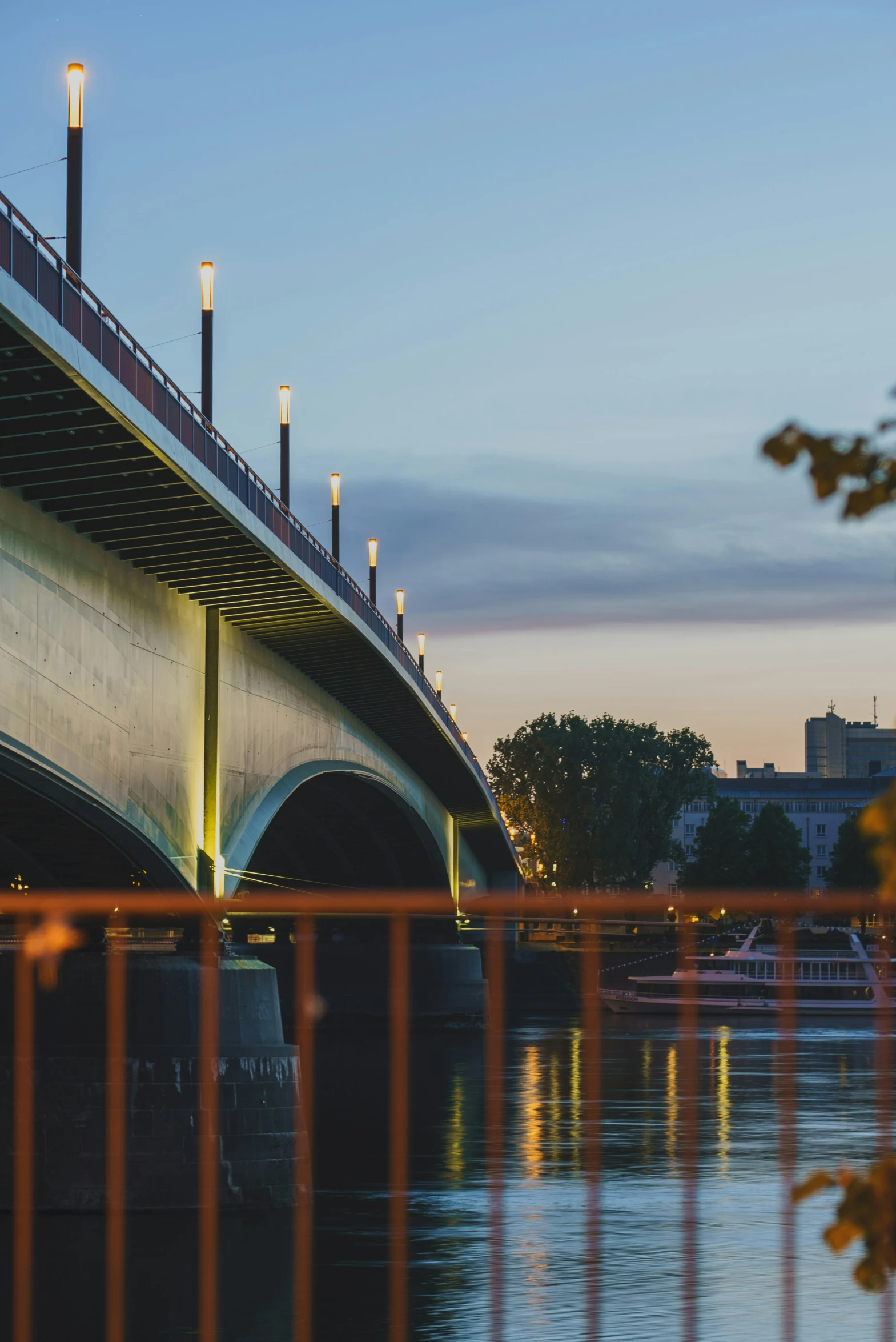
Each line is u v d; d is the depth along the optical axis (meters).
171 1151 40.22
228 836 50.56
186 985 41.47
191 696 47.00
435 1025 114.81
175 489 35.28
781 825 174.75
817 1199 45.72
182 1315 31.34
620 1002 131.38
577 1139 57.94
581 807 191.50
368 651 59.47
